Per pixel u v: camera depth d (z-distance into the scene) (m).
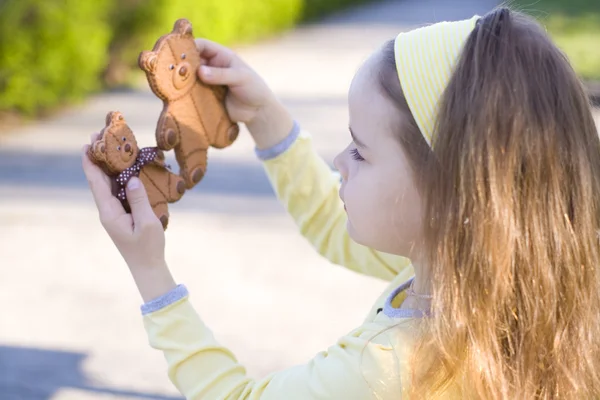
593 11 10.70
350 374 0.95
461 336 0.92
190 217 4.04
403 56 0.97
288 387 0.99
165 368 2.67
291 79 7.73
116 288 3.25
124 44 7.58
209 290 3.22
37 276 3.36
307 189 1.42
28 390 2.53
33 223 3.95
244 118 1.34
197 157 1.26
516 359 0.94
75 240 3.75
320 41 10.53
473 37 0.94
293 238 3.78
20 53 5.90
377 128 0.98
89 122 6.05
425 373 0.93
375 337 0.97
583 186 0.94
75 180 4.66
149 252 1.07
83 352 2.76
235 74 1.29
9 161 5.03
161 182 1.15
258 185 4.57
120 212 1.08
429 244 0.94
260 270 3.41
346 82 7.54
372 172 1.00
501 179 0.90
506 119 0.90
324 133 5.56
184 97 1.23
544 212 0.92
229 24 9.73
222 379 1.05
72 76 6.42
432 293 0.95
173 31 1.22
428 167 0.94
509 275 0.91
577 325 0.95
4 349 2.78
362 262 1.41
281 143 1.40
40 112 6.30
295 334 2.86
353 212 1.03
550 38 0.98
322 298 3.15
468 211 0.91
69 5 6.27
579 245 0.95
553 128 0.92
